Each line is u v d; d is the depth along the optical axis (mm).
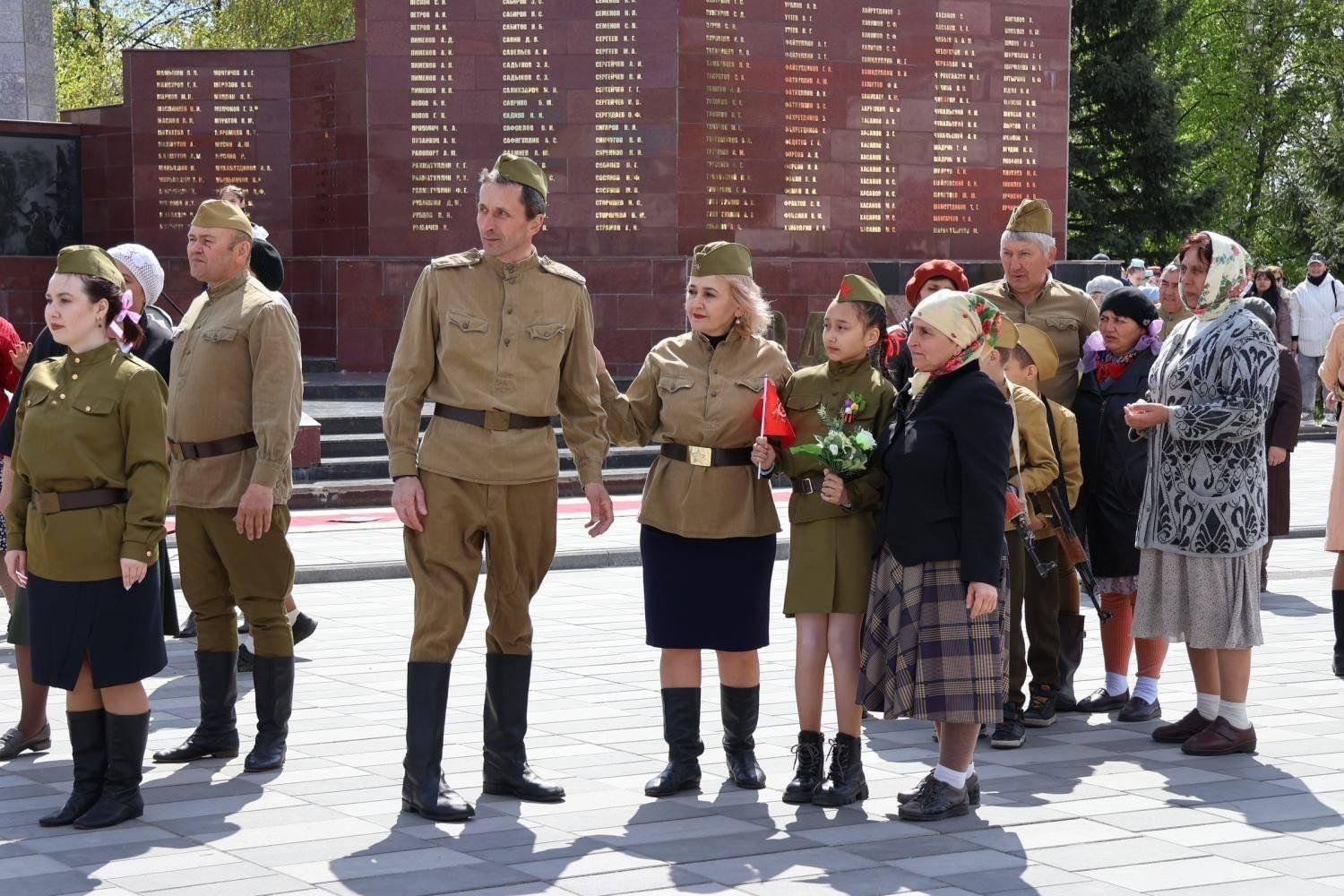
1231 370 7949
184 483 7648
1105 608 8930
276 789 7129
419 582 6879
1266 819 6719
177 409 7680
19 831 6477
